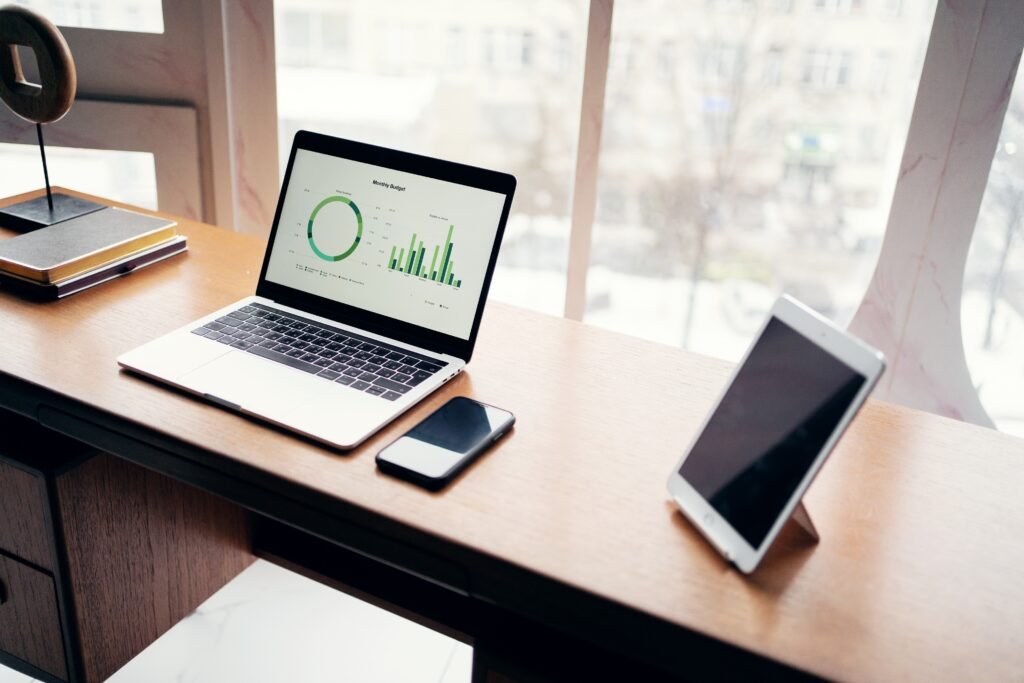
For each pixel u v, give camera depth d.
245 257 1.42
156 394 1.02
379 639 1.66
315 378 1.05
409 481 0.90
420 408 1.03
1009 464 1.01
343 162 1.19
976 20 1.48
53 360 1.07
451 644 1.67
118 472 1.18
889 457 1.01
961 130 1.56
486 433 0.97
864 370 0.77
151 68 1.87
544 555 0.81
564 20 2.11
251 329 1.15
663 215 2.14
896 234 1.69
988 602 0.80
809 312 0.86
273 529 1.50
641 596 0.77
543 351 1.19
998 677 0.71
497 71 2.19
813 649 0.73
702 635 0.74
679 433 1.02
